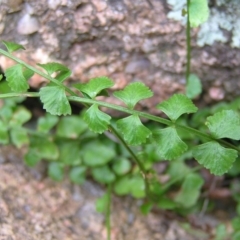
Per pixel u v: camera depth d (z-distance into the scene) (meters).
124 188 0.23
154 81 0.23
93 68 0.22
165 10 0.22
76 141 0.24
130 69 0.23
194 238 0.24
